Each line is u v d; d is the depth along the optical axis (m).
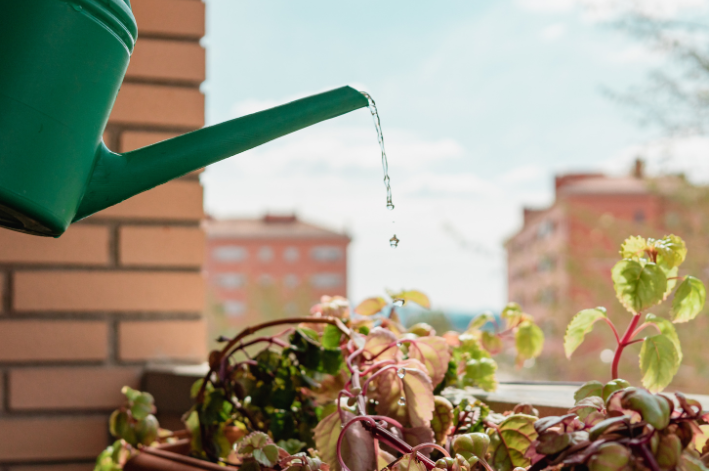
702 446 1.13
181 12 1.86
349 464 1.26
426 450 1.36
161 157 1.14
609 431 0.95
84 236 1.80
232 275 36.59
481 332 1.62
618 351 1.41
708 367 7.11
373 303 1.57
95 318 1.81
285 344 1.48
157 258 1.83
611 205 26.44
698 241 8.02
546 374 8.71
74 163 1.05
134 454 1.48
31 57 0.99
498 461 1.29
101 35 1.06
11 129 0.97
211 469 1.40
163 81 1.85
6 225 1.08
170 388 1.74
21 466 1.77
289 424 1.47
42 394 1.78
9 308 1.78
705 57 7.52
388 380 1.40
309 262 36.91
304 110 1.21
